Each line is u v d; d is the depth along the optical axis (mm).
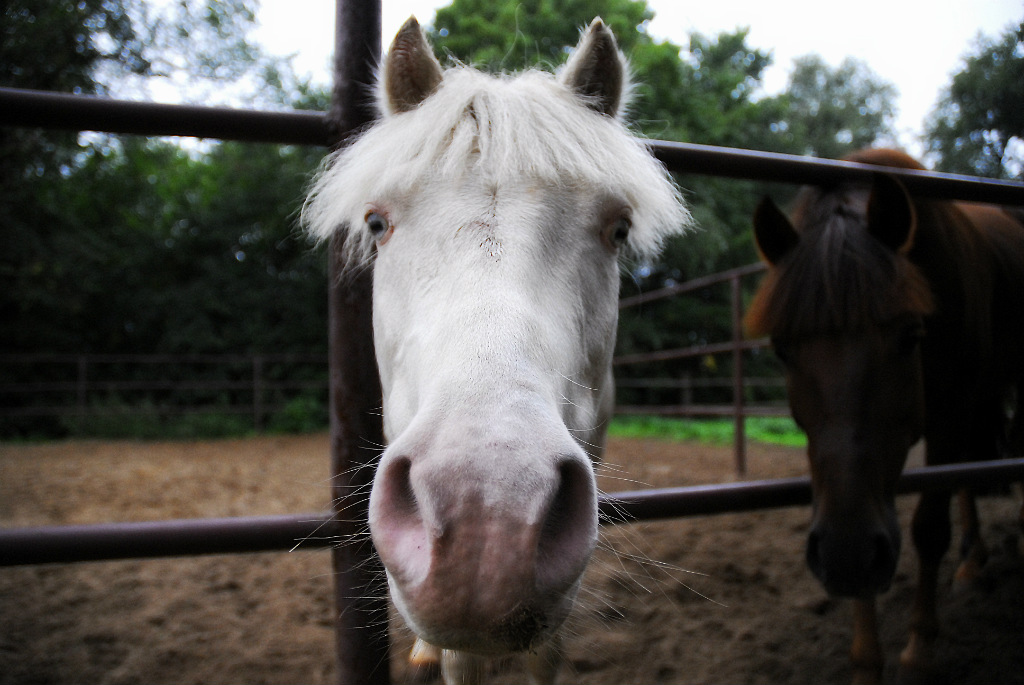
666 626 2730
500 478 789
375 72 1392
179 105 1268
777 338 2039
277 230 17453
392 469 875
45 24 8219
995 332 2695
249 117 1319
